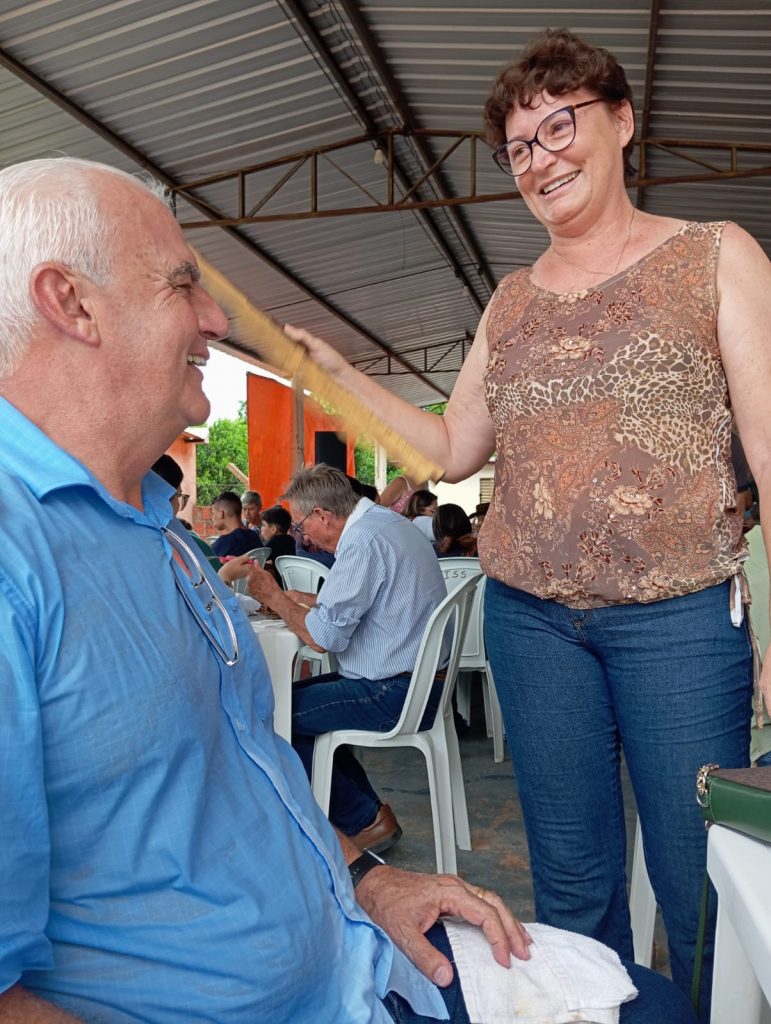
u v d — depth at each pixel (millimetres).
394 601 2562
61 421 855
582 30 5953
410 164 8883
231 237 9578
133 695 761
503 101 1404
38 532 759
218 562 3332
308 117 7508
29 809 660
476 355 1628
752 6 5363
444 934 1083
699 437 1312
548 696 1434
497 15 5953
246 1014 812
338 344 15328
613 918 1498
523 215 10164
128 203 883
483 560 1512
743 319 1274
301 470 3088
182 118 7109
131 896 770
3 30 5465
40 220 826
